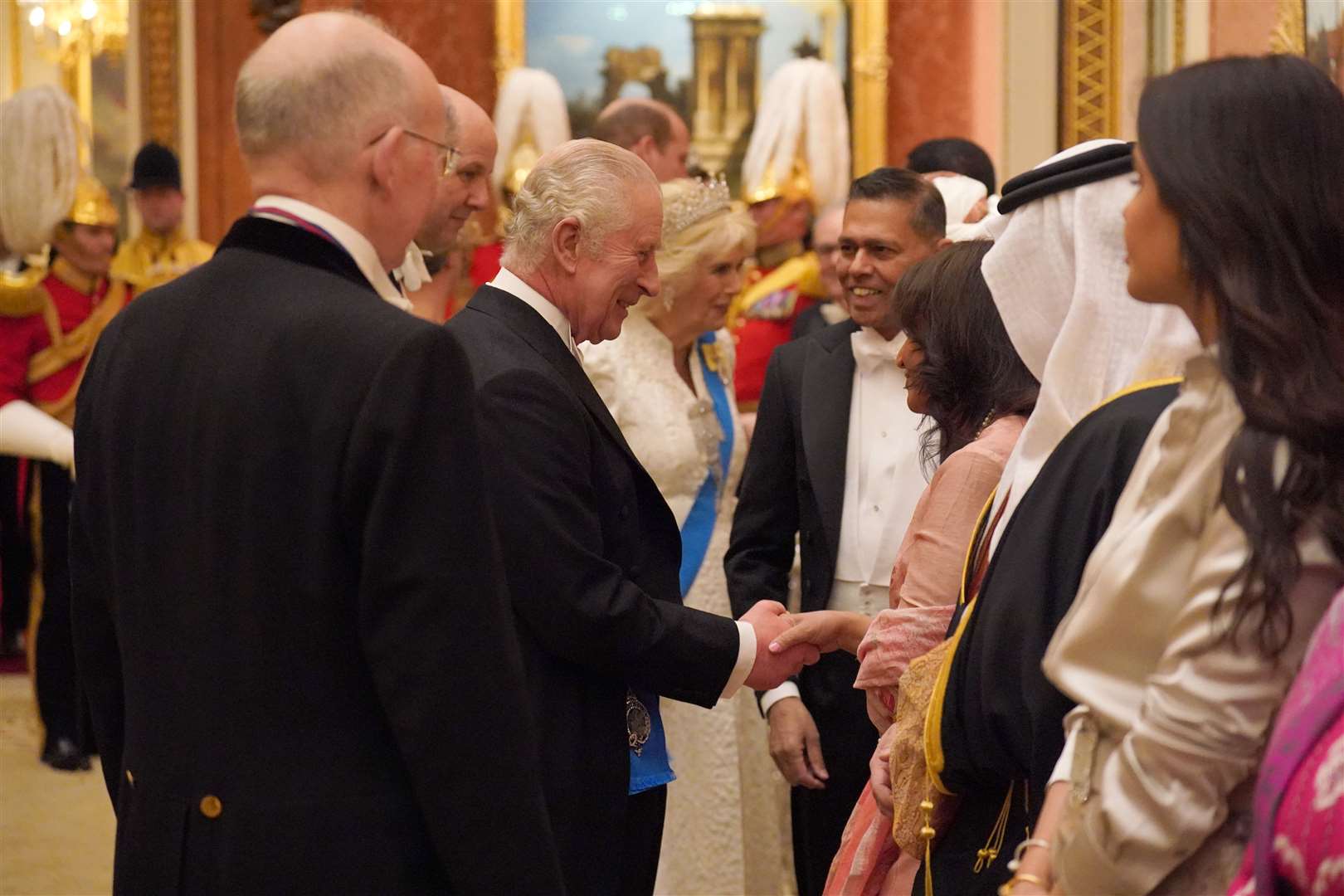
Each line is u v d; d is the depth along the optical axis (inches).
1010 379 88.6
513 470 89.4
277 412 68.6
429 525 67.5
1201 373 58.1
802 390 128.3
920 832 75.3
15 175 215.5
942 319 90.2
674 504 134.5
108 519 74.6
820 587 124.0
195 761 69.4
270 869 67.6
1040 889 60.3
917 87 306.5
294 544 68.2
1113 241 75.2
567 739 91.0
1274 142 57.7
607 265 98.1
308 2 280.4
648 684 93.4
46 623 220.2
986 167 169.5
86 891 173.8
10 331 215.5
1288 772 49.8
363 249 72.6
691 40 305.9
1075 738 59.5
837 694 123.3
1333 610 51.3
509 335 94.6
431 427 67.9
